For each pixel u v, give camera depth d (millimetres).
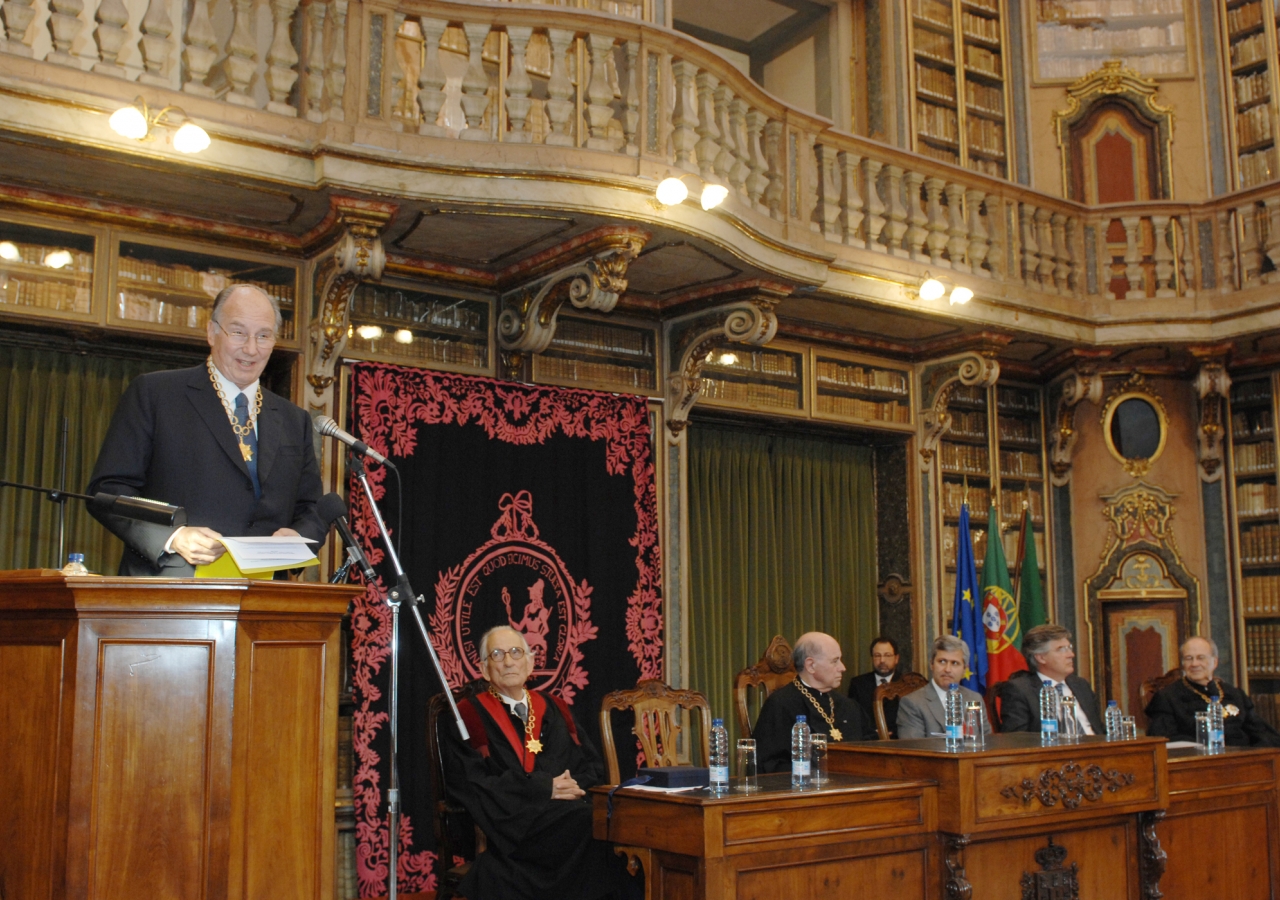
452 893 4785
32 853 2514
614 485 6980
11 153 5070
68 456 5797
